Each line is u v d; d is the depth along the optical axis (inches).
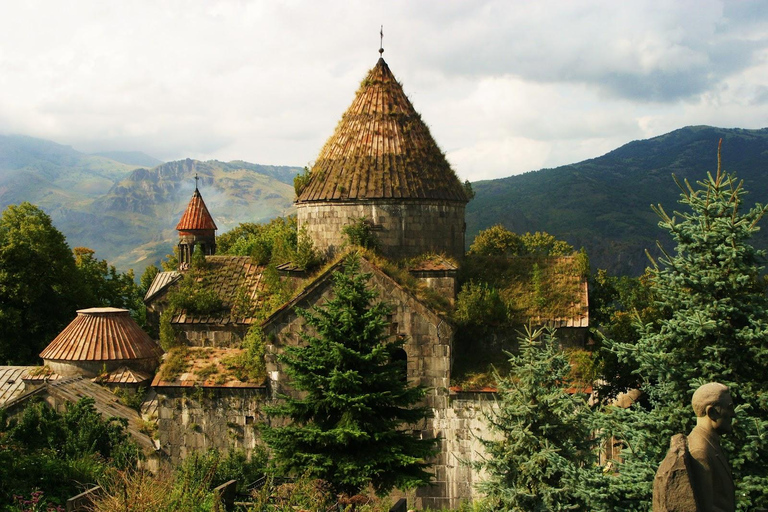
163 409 1119.0
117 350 1326.3
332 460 823.7
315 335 1088.2
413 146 1259.8
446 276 1174.3
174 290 1369.3
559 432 717.3
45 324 1913.1
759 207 618.2
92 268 2465.6
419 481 823.7
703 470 371.9
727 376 610.9
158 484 669.9
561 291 1204.5
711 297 618.2
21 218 2012.8
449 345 1072.2
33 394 1125.7
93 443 943.7
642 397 1332.4
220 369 1139.9
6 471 725.3
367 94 1314.0
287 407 872.3
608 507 592.1
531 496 685.3
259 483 968.9
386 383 862.5
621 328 1391.5
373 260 1117.1
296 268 1219.2
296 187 1272.1
